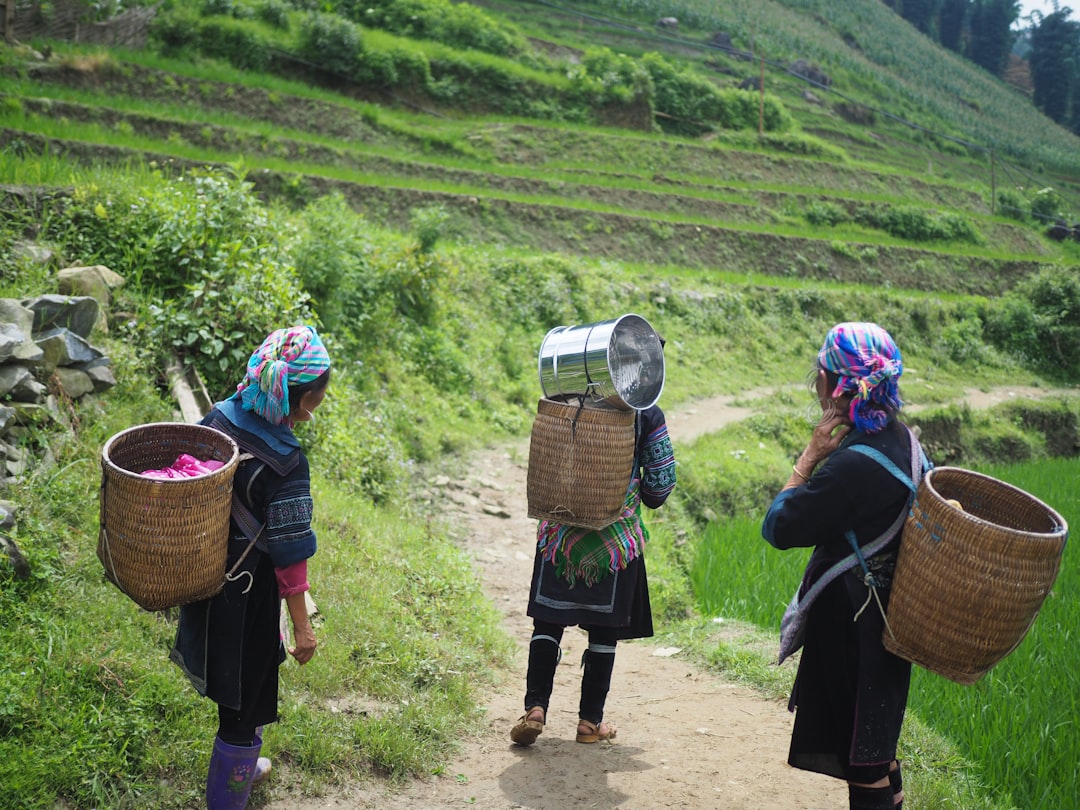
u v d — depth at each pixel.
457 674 4.86
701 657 6.09
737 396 19.45
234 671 2.95
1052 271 32.12
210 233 8.47
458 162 30.38
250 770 3.10
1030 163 75.75
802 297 25.91
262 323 8.02
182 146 21.30
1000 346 30.09
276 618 3.10
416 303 13.56
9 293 6.70
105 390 6.46
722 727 4.72
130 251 8.15
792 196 38.22
